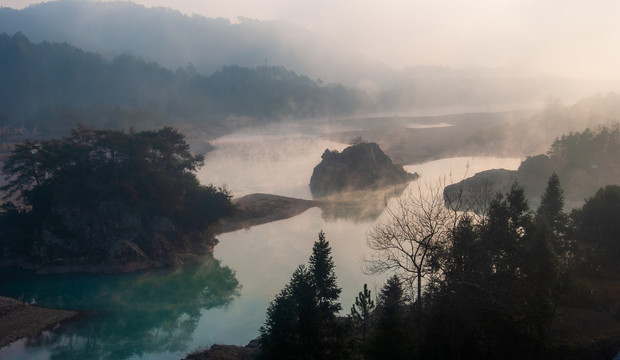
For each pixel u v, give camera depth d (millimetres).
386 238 42281
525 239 47312
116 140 97438
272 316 36781
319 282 46750
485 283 34969
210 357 52031
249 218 123875
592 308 47125
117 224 91938
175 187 97375
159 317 70188
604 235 57344
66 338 64625
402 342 31938
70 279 85000
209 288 81375
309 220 123062
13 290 80562
